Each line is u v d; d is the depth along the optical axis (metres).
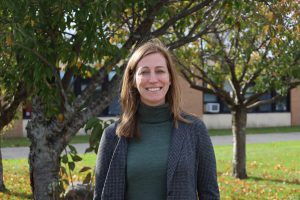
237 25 6.22
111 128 2.90
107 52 4.32
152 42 3.00
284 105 27.17
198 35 5.88
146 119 2.87
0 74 4.96
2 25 4.09
